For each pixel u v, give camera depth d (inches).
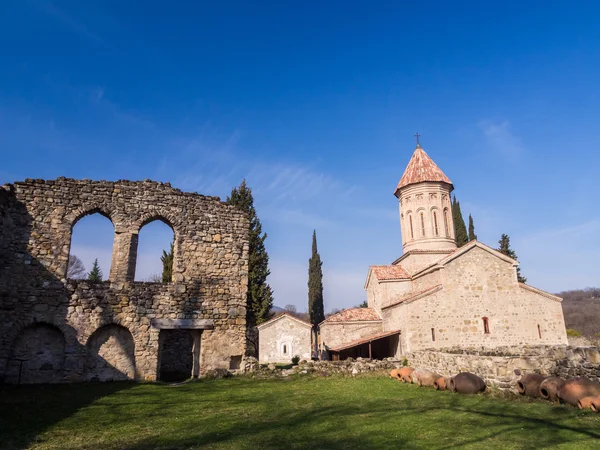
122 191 729.0
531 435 322.7
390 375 723.4
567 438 311.1
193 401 497.7
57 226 676.7
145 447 303.6
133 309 686.5
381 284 1189.1
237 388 601.0
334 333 1161.4
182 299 721.0
